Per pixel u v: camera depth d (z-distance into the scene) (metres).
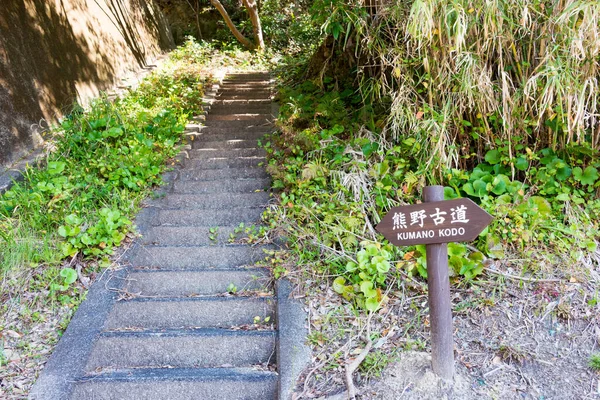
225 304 2.64
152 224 3.37
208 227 3.30
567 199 2.89
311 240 2.92
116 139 4.12
